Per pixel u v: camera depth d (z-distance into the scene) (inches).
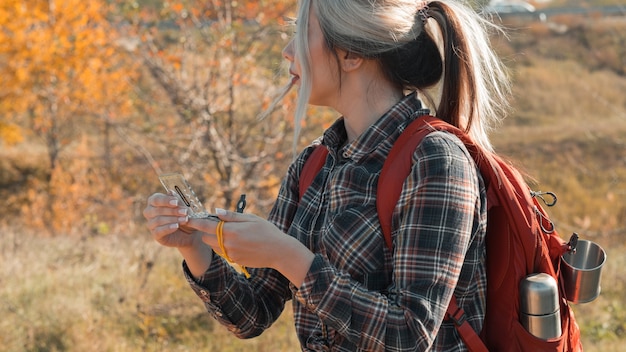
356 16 65.1
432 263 59.9
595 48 1286.9
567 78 1195.3
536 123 1046.4
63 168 826.2
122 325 223.5
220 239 61.1
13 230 467.8
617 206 650.2
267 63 431.8
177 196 64.5
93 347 204.1
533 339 64.2
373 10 65.5
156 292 254.7
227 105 417.1
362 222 63.7
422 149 62.6
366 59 66.8
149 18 419.5
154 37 422.6
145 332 210.8
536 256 66.0
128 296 247.9
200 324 228.2
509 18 1496.1
